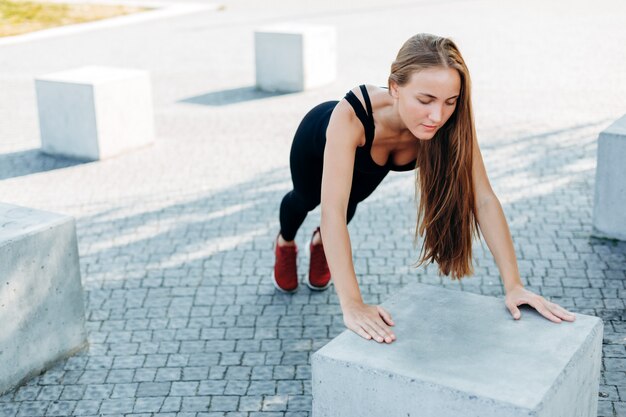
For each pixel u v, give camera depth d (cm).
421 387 266
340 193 322
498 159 792
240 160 825
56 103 843
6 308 405
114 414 394
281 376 424
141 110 873
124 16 1916
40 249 419
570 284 522
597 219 592
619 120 607
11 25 1800
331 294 516
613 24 1545
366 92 328
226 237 617
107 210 688
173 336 469
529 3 1847
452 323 304
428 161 327
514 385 262
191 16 1880
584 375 293
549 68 1209
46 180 780
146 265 568
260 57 1137
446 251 343
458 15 1716
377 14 1767
